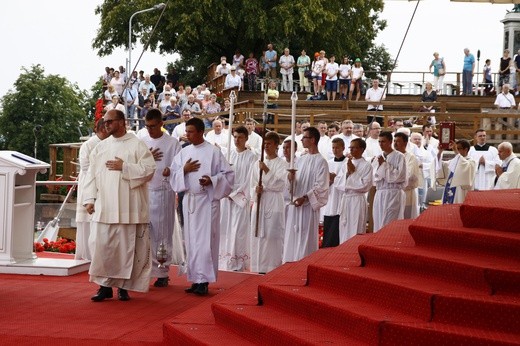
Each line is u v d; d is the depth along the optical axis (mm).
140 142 13328
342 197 17562
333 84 41625
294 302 10328
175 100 34719
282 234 16812
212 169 13797
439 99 43406
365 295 9992
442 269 9758
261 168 16172
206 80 55781
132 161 13180
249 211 17328
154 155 14391
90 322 11656
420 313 9102
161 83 44344
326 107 39656
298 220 16109
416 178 18031
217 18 51844
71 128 71750
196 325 10891
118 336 10938
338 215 17719
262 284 11078
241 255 17391
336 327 9539
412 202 18531
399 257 10328
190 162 13727
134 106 37656
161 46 56594
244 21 52469
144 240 13289
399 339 8672
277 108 37250
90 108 73375
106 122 13211
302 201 15969
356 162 17406
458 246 10398
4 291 13625
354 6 54938
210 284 14781
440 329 8531
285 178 16688
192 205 13766
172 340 10680
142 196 13242
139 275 13266
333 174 16469
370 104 38344
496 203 11242
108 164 13039
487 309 8734
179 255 16562
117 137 13289
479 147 22750
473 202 11312
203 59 56281
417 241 10891
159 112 14656
